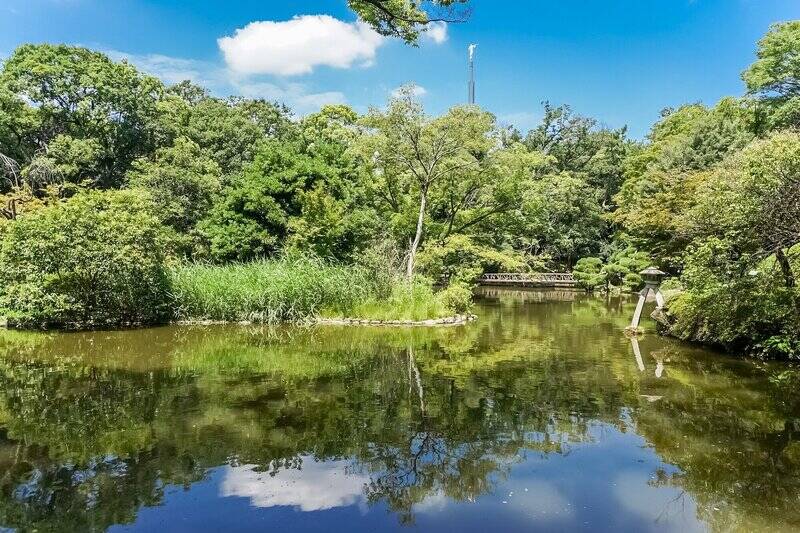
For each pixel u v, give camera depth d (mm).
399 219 20953
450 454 5258
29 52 26891
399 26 8086
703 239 10695
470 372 8750
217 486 4531
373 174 21547
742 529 3828
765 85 24656
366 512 4098
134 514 4047
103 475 4730
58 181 24422
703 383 7930
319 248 18297
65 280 13406
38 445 5445
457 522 3961
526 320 15719
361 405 6859
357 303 15352
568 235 33156
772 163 8492
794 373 8523
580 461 5074
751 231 8914
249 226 18875
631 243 26781
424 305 15273
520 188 21344
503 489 4500
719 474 4766
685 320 11758
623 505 4215
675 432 5836
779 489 4465
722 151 21625
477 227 22609
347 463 5039
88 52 28312
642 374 8539
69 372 8742
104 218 13570
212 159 29453
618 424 6113
